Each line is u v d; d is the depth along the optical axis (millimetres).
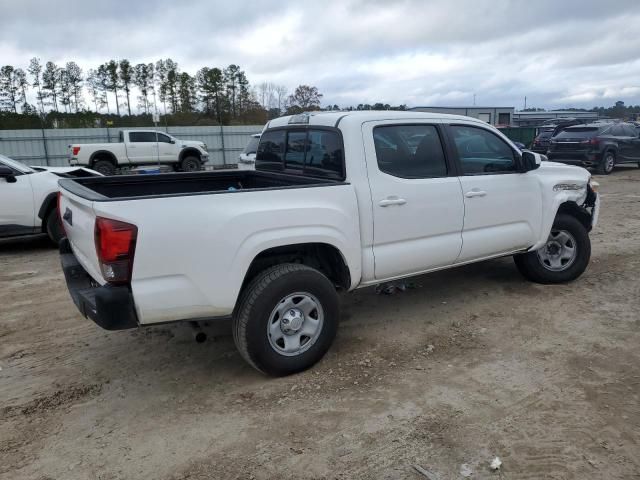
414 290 5652
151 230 3154
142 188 4809
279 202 3605
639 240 7746
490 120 40344
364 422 3213
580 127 17734
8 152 28234
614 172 18266
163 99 64312
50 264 7285
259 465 2852
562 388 3543
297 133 4652
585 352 4074
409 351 4184
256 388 3676
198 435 3141
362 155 4047
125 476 2795
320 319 3854
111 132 29672
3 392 3689
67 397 3611
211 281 3369
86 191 3564
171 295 3268
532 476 2697
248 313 3551
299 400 3492
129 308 3172
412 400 3441
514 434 3045
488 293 5480
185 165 23547
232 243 3402
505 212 4953
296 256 3994
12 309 5375
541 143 21344
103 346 4438
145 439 3117
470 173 4723
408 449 2941
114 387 3746
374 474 2750
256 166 5379
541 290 5527
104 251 3090
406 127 4348
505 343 4277
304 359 3805
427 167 4453
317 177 4406
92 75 65500
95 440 3115
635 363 3873
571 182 5453
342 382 3713
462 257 4750
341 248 3883
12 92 62750
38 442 3102
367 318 4898
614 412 3238
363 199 4012
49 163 28938
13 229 7855
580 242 5605
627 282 5742
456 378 3721
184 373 3936
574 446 2924
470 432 3076
